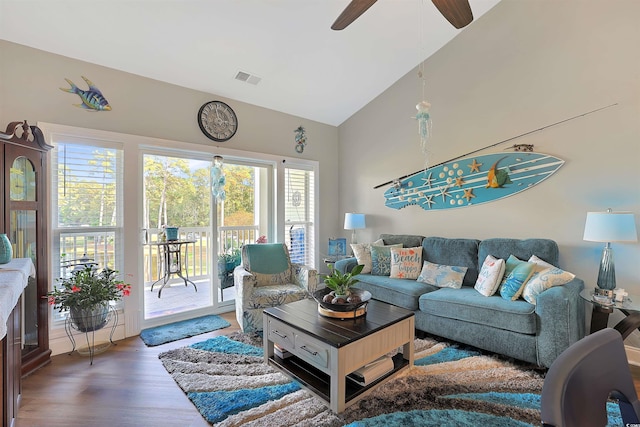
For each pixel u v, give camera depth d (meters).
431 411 1.77
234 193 3.85
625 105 2.45
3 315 1.14
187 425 1.69
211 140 3.49
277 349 2.24
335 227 4.82
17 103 2.40
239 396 1.92
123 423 1.70
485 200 3.26
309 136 4.46
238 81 3.36
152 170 3.27
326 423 1.68
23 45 2.42
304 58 3.20
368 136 4.39
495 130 3.18
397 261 3.38
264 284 3.26
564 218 2.77
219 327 3.13
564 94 2.75
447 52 3.52
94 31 2.44
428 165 3.73
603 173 2.56
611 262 2.26
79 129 2.65
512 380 2.08
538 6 2.88
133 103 2.95
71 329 2.62
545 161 2.86
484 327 2.40
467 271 3.11
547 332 2.11
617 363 0.63
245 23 2.60
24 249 2.25
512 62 3.05
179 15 2.42
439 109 3.61
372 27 2.98
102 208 2.81
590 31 2.60
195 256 3.62
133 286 2.94
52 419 1.73
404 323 2.11
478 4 3.13
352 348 1.76
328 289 2.37
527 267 2.47
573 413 0.53
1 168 2.03
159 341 2.78
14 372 1.63
